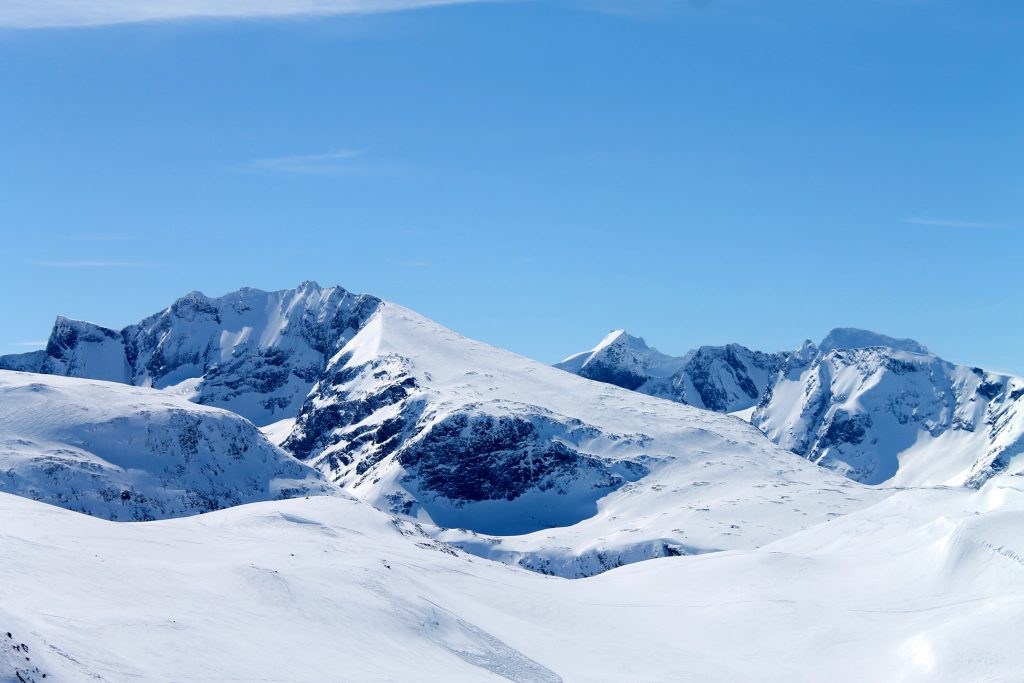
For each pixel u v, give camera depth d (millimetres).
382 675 70125
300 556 106562
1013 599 102375
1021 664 91438
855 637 106375
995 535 120938
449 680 74688
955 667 92438
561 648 99562
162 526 116750
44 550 78812
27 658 52031
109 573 77750
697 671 95812
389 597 93188
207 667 61688
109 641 61031
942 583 119188
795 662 100688
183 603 75500
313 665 68312
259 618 77312
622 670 94500
